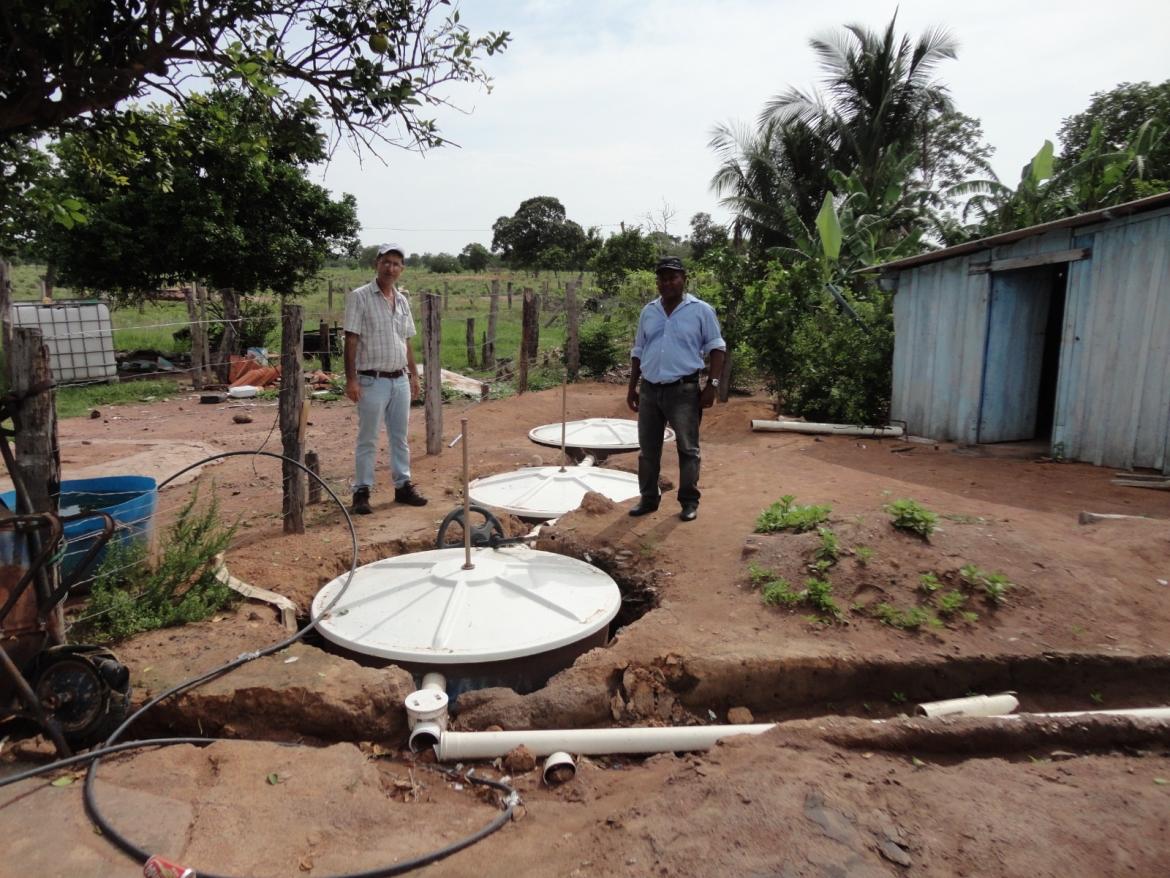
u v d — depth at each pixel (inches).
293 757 116.1
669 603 173.6
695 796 104.1
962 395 376.8
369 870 91.8
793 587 171.5
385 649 150.4
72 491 186.9
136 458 321.4
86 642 145.7
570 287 588.1
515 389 553.9
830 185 904.9
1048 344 411.5
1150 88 818.8
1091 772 113.0
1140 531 204.1
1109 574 178.7
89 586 161.8
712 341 216.4
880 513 195.9
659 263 213.9
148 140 155.3
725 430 417.1
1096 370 319.3
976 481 293.9
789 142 906.1
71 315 546.9
